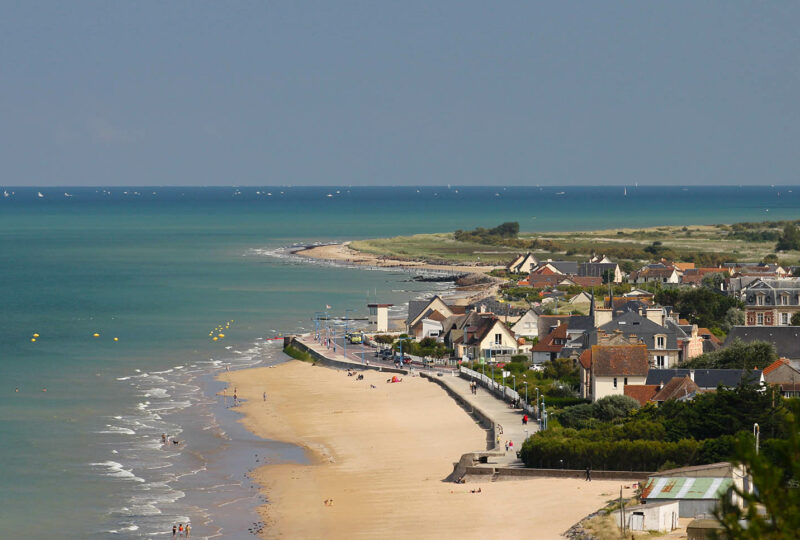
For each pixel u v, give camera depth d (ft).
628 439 391.04
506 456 408.26
